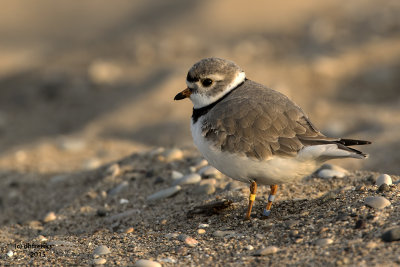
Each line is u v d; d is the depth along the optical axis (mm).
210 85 7336
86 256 6750
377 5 23938
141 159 11016
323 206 7203
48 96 18922
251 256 6023
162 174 10070
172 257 6344
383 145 12094
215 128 6902
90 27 25688
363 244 5699
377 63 18094
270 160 6629
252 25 23828
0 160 13016
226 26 23859
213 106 7355
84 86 18844
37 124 16859
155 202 8914
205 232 7121
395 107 15391
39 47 23812
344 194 7508
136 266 6070
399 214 6262
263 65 18484
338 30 21656
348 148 6316
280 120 6793
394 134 12852
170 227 7629
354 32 21031
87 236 7762
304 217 6941
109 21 26156
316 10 24688
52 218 9109
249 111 6859
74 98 18328
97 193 9805
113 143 14219
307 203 7590
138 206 8922
